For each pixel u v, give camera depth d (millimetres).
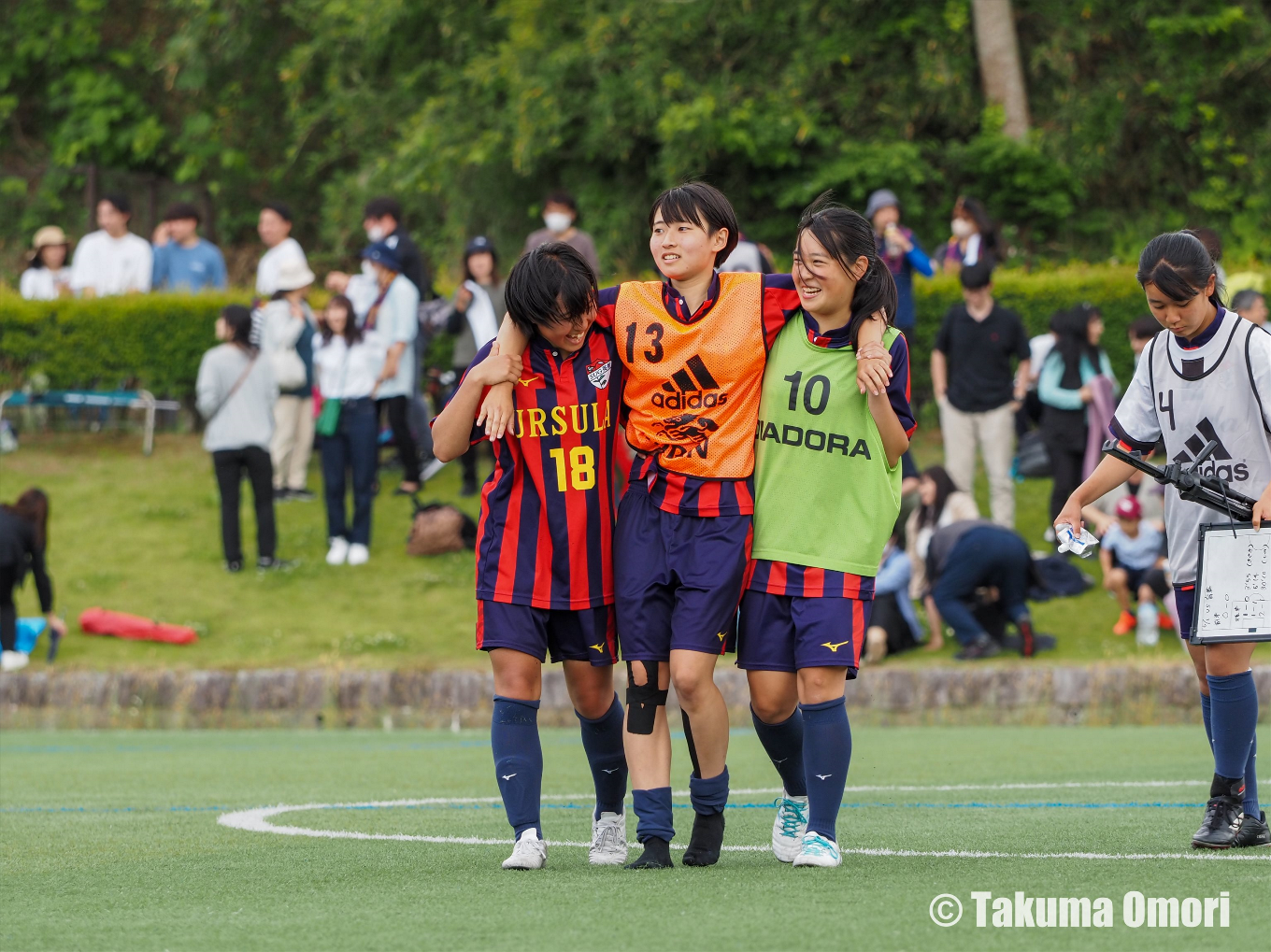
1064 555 44875
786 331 14969
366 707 40188
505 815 20078
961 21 68688
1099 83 71938
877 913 11664
